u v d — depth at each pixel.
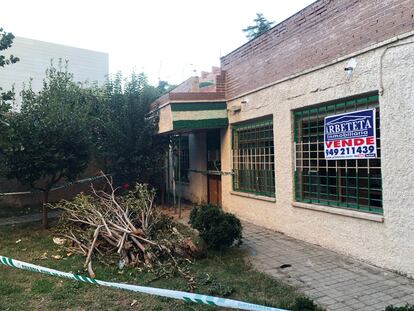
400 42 5.52
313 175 7.71
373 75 6.00
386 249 5.88
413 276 5.45
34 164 9.32
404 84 5.47
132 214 7.81
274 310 3.68
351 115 6.51
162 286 5.45
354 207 6.62
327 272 5.95
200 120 10.79
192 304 4.84
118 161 12.49
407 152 5.46
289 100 8.15
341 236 6.80
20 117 9.42
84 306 4.83
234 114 10.70
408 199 5.47
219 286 5.30
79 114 10.43
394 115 5.64
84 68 36.22
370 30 6.04
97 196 9.72
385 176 5.83
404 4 5.44
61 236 8.47
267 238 8.22
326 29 7.02
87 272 6.06
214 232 6.84
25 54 32.38
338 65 6.73
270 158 9.27
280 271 6.08
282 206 8.56
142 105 12.92
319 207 7.30
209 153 13.01
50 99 10.17
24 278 5.89
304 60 7.64
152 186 13.68
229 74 10.90
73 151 10.09
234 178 11.04
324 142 7.21
